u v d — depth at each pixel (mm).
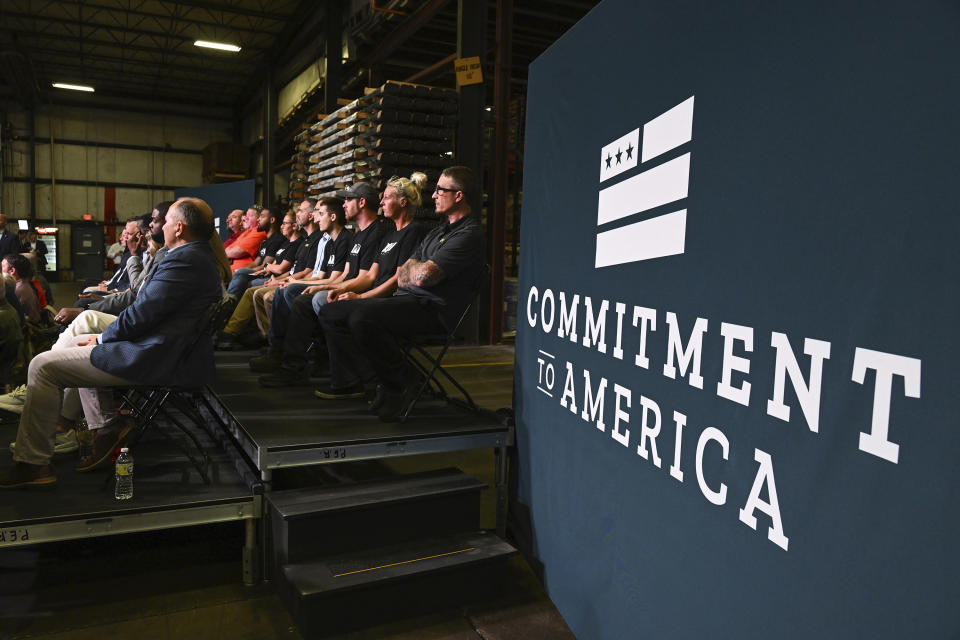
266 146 19891
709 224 1545
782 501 1276
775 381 1305
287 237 6734
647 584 1814
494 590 2650
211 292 2957
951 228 919
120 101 24797
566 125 2504
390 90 7695
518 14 11109
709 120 1552
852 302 1107
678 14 1704
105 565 2861
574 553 2350
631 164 1965
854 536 1094
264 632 2373
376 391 3545
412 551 2648
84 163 24406
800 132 1239
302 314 4082
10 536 2330
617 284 2043
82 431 3195
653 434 1797
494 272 9383
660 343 1773
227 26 17812
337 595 2352
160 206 4598
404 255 4047
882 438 1038
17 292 6059
